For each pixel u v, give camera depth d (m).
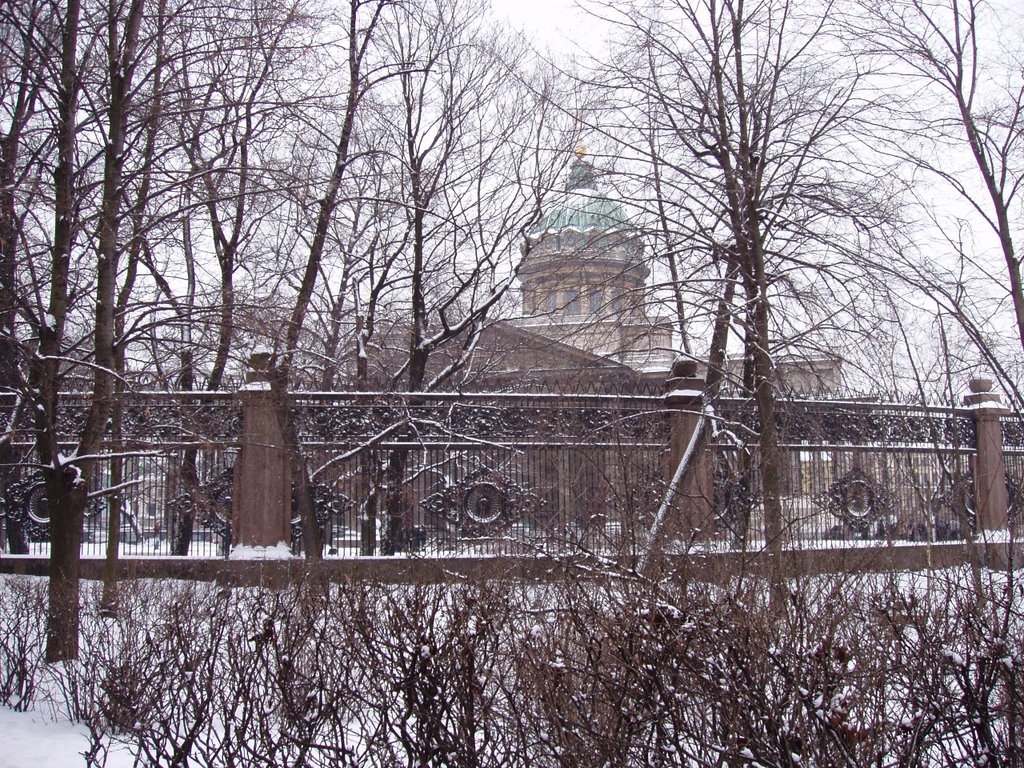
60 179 9.19
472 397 12.91
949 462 11.23
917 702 3.62
